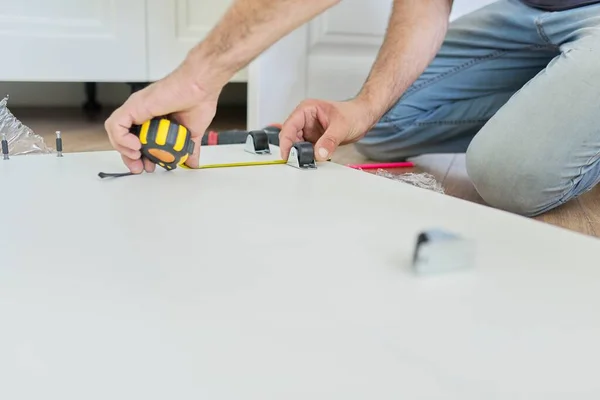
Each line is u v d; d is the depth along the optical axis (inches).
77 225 20.6
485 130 39.1
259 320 14.3
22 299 14.9
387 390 11.7
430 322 14.4
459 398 11.5
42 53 63.1
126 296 15.3
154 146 27.1
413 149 54.2
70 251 18.2
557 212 39.6
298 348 13.1
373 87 38.7
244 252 18.6
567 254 19.2
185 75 25.5
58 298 15.1
